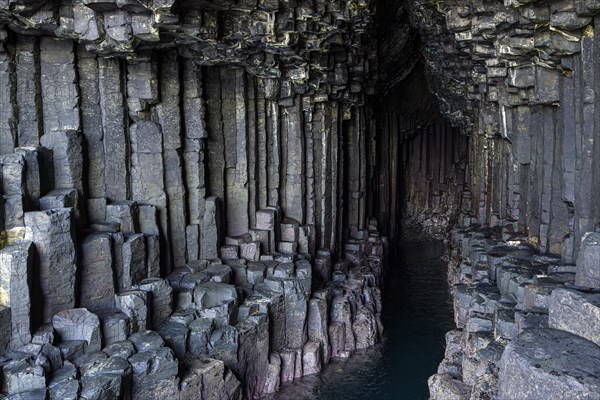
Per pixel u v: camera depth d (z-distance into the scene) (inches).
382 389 719.7
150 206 682.2
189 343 622.5
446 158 1665.8
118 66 656.4
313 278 869.2
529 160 687.1
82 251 581.0
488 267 660.7
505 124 717.9
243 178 837.2
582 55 466.9
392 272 1259.8
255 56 726.5
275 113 880.3
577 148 502.3
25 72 592.4
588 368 288.2
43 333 520.7
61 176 612.1
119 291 616.7
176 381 559.5
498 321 482.3
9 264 504.7
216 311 664.4
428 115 1584.6
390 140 1461.6
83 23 546.9
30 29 557.0
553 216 607.8
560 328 353.4
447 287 1136.2
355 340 844.0
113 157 666.8
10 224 537.6
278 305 739.4
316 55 807.1
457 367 562.6
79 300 580.4
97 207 642.8
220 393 609.9
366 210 1269.7
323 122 952.3
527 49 535.2
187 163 754.2
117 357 535.5
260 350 698.2
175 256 741.3
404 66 1282.0
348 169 1139.9
